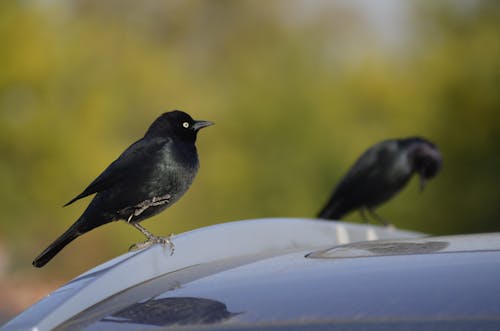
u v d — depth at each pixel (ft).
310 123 56.18
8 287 46.01
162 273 8.17
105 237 51.78
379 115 57.57
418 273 6.70
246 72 61.62
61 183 54.24
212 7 90.99
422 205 51.75
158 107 61.36
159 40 86.28
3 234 52.90
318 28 90.68
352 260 7.35
